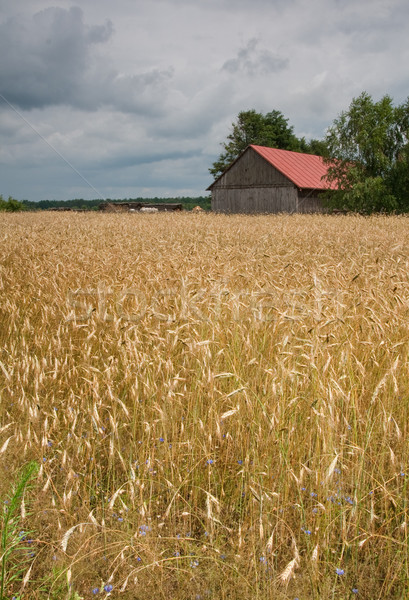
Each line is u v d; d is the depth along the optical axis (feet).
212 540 9.94
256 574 8.85
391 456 11.06
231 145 268.82
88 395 14.99
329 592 9.02
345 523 9.93
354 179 148.25
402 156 149.59
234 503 11.39
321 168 177.06
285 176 154.51
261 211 160.97
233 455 12.69
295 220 93.71
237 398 13.62
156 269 29.84
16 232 56.44
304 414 13.35
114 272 28.71
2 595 8.33
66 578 8.52
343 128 151.43
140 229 66.74
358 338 17.70
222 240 52.08
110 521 10.33
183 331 18.53
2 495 10.33
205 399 14.44
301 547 10.19
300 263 32.81
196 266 30.48
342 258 37.83
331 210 155.84
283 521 9.97
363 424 13.26
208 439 12.39
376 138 144.05
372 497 10.57
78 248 40.70
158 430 13.25
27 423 12.84
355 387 13.51
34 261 31.86
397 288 22.85
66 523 10.28
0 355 17.48
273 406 12.87
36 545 9.89
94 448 12.21
